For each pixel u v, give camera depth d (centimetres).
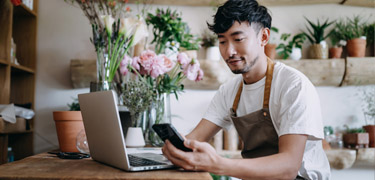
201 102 303
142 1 297
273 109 146
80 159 130
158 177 90
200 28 307
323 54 292
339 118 306
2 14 246
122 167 100
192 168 98
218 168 100
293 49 294
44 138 293
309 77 288
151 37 297
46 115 294
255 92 154
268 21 142
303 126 122
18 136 287
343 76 288
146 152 146
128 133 173
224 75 286
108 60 193
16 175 92
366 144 278
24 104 266
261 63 149
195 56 272
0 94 241
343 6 313
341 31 303
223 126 176
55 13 303
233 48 134
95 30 198
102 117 105
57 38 301
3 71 243
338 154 269
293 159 115
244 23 133
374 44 304
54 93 296
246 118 154
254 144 157
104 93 100
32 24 296
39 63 298
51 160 126
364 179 302
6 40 244
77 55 300
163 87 192
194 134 168
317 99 134
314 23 312
